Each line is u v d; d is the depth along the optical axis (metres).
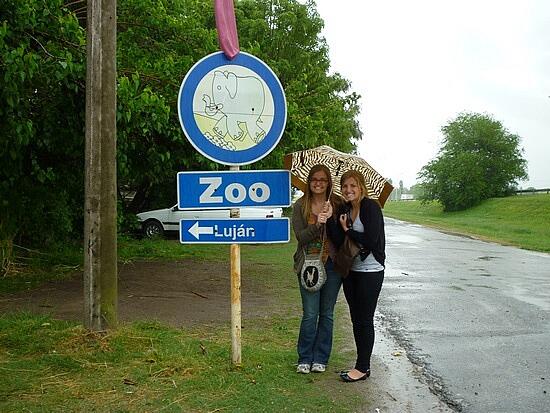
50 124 9.05
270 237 5.29
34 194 11.97
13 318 7.09
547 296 10.41
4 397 4.68
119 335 6.08
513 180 70.69
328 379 5.32
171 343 6.14
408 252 19.22
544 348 6.73
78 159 10.71
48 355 5.64
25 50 7.48
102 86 6.02
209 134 5.22
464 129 71.06
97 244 6.11
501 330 7.66
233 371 5.34
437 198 71.19
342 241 5.29
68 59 7.46
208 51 11.05
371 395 4.98
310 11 25.55
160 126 9.10
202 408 4.54
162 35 11.17
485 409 4.78
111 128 6.10
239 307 5.45
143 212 23.02
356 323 5.36
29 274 11.16
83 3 10.20
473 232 32.41
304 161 5.98
